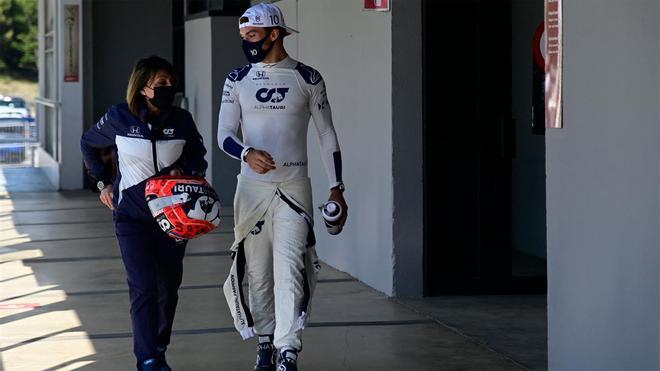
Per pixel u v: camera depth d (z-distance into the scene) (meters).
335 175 6.41
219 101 16.89
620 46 5.34
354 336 7.80
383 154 9.38
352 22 10.17
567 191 5.93
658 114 5.02
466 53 9.26
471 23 9.25
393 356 7.21
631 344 5.30
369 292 9.56
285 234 6.23
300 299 6.22
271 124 6.29
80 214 16.36
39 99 24.34
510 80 9.33
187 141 6.34
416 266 9.27
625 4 5.29
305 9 12.09
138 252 6.28
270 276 6.51
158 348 6.45
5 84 58.47
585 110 5.71
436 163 9.27
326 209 6.33
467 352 7.32
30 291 9.90
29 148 27.80
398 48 9.05
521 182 11.46
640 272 5.20
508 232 9.45
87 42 20.64
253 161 6.06
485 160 9.37
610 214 5.47
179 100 20.39
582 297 5.79
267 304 6.53
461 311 8.74
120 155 6.29
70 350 7.46
